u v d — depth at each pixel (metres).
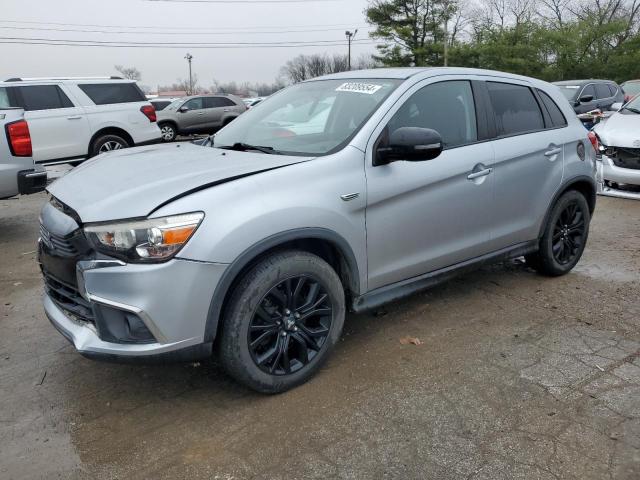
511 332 3.83
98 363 3.51
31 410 3.01
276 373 3.06
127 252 2.60
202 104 21.27
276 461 2.59
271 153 3.41
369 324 3.98
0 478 2.50
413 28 40.31
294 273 2.99
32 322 4.15
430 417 2.88
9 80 10.23
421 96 3.67
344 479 2.47
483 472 2.49
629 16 48.22
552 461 2.55
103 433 2.81
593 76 40.22
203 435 2.78
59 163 10.55
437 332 3.84
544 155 4.36
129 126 11.29
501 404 2.98
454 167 3.68
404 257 3.54
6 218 7.62
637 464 2.52
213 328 2.76
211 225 2.68
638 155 7.15
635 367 3.35
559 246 4.74
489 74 4.21
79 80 10.81
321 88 4.04
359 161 3.25
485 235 4.03
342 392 3.12
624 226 6.61
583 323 3.97
